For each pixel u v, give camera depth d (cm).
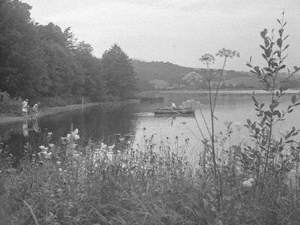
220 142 665
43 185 549
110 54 13938
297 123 941
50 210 482
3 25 6912
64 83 9950
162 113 5572
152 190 555
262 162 521
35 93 7675
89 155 737
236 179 504
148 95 14238
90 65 11919
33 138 1061
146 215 459
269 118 548
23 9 7438
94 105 10581
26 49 7094
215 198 454
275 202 465
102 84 12088
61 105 9175
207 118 2570
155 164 779
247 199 460
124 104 11394
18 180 616
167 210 477
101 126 4628
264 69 504
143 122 4969
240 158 546
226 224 420
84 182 569
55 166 672
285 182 523
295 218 444
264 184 492
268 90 509
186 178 629
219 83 489
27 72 7062
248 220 429
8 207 505
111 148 809
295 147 575
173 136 1750
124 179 602
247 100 8881
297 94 508
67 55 10244
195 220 458
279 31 501
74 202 500
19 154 1002
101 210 498
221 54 478
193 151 944
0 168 745
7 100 5416
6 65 6912
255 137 523
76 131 767
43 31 10850
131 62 14500
